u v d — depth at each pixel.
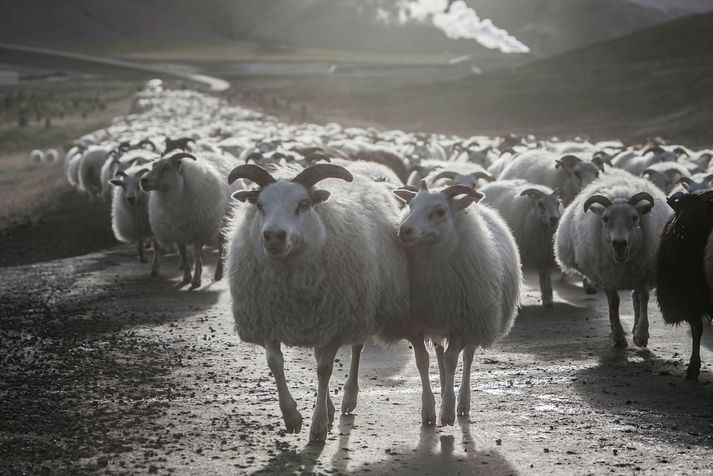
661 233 12.04
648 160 29.25
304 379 11.73
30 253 25.09
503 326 10.59
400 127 88.00
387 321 9.73
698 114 75.69
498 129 83.75
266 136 40.56
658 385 11.20
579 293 18.06
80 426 9.64
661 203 13.60
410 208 9.59
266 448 8.85
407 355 13.10
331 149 26.45
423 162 26.95
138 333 14.66
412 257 9.76
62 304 17.42
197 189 18.77
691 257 11.34
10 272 21.59
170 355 13.12
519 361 12.58
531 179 21.69
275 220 8.51
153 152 29.75
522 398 10.64
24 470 8.21
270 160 23.11
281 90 133.38
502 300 10.40
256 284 9.06
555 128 80.75
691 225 11.41
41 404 10.53
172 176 18.50
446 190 9.55
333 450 8.77
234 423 9.72
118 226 21.81
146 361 12.77
